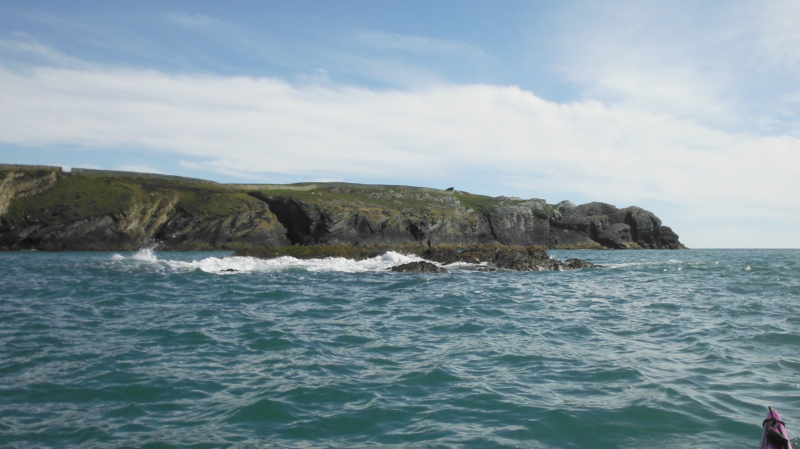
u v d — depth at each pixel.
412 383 7.58
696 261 42.12
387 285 20.89
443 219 89.19
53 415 6.41
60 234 65.56
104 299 16.34
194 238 73.69
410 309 14.69
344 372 8.18
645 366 8.40
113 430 5.94
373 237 82.31
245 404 6.73
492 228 97.19
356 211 82.62
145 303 15.55
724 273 27.80
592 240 103.44
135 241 70.25
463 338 10.70
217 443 5.58
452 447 5.39
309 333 11.16
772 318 12.88
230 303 15.62
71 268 28.30
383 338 10.71
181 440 5.66
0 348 9.67
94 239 67.25
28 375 8.00
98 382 7.68
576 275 26.48
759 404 6.53
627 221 104.25
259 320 12.71
